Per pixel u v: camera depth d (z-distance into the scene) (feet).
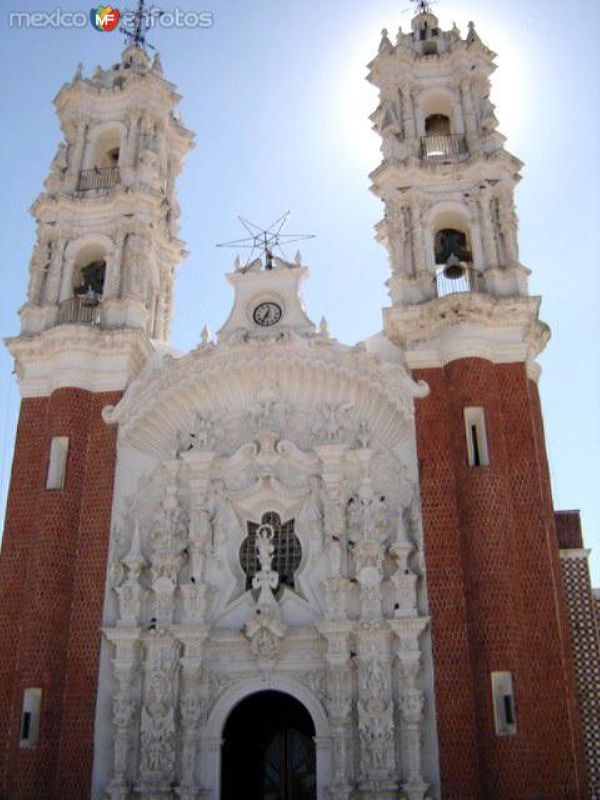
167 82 135.85
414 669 86.99
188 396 107.14
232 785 91.71
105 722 91.20
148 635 93.81
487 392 97.19
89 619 95.50
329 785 85.76
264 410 105.19
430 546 91.91
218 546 99.04
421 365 101.04
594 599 111.86
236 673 93.09
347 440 101.81
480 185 113.19
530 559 90.48
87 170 127.44
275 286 113.29
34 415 107.96
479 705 83.76
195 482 101.50
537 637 86.94
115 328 109.50
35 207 123.24
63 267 118.73
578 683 106.73
